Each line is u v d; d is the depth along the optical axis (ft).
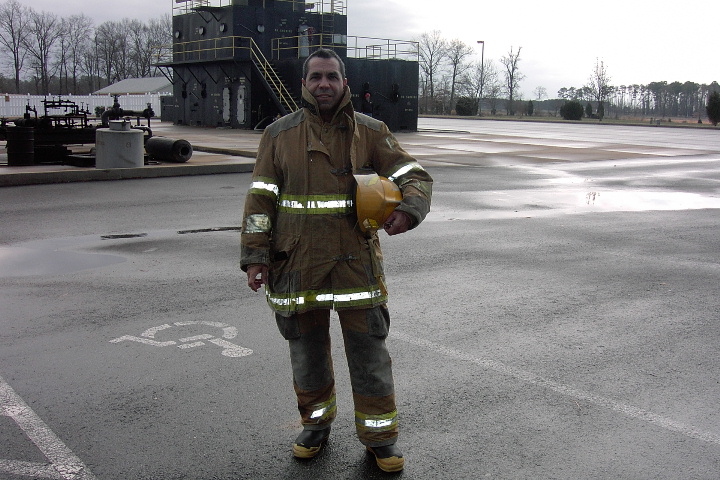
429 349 18.24
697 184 55.62
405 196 11.87
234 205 40.63
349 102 12.01
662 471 12.42
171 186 48.44
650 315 21.58
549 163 69.67
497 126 161.79
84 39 342.23
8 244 29.73
